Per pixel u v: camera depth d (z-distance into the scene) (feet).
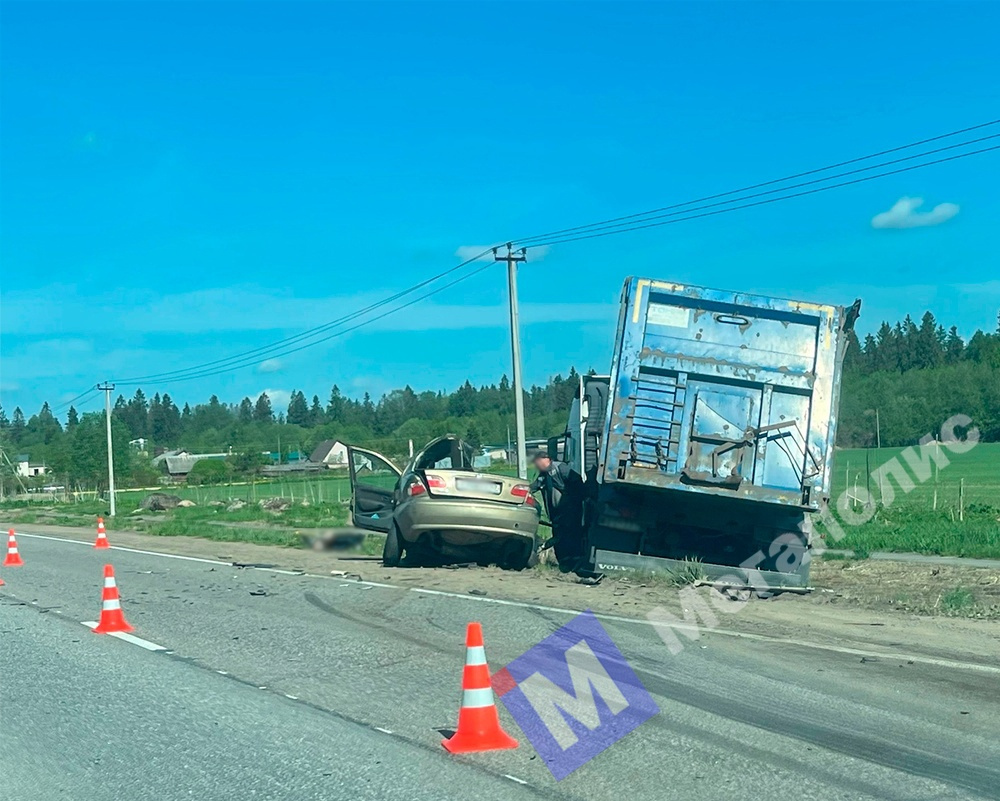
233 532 82.53
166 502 146.92
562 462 47.57
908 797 17.16
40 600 43.83
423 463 49.60
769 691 24.02
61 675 27.84
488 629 32.24
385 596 40.29
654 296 37.32
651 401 37.11
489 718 20.18
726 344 37.29
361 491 53.36
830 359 37.24
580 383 45.65
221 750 20.49
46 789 18.53
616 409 37.09
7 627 36.40
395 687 25.17
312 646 30.66
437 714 22.65
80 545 79.46
